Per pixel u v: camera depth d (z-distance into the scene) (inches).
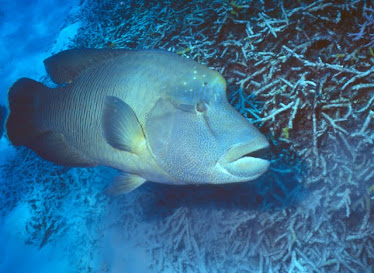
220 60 96.0
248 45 93.7
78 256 117.6
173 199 97.1
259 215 87.9
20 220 138.8
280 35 91.7
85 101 68.2
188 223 94.4
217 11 106.8
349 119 83.0
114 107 63.0
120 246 107.7
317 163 83.7
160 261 98.4
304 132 86.0
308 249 86.4
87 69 69.4
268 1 98.3
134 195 103.6
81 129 69.3
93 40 161.9
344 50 86.0
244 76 92.2
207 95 60.6
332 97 84.4
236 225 89.3
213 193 91.7
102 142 67.9
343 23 87.7
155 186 99.0
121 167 68.4
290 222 86.3
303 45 87.4
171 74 63.1
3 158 168.1
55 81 72.2
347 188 82.4
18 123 71.9
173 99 61.9
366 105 81.9
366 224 82.2
